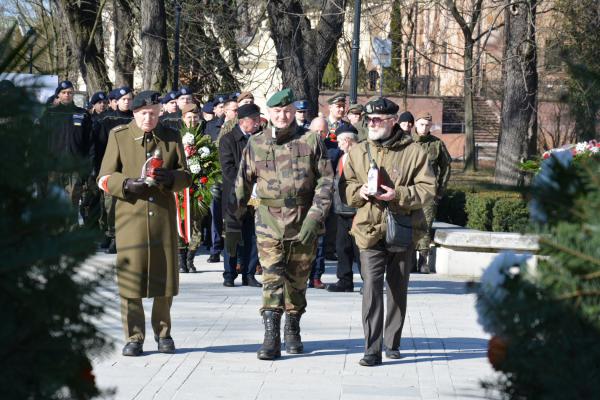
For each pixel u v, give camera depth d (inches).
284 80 981.8
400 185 372.8
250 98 660.7
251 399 319.3
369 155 375.9
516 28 944.3
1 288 102.9
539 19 964.6
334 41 977.5
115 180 366.0
